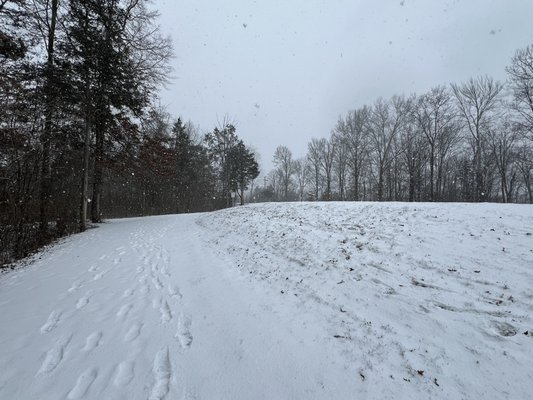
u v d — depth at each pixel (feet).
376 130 130.82
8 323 15.20
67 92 45.93
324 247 22.53
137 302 17.40
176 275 22.13
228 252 27.45
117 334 13.74
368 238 22.24
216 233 37.32
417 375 9.96
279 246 25.44
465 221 21.42
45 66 43.98
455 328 11.85
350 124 136.67
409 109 118.32
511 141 104.22
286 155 190.39
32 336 13.78
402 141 119.03
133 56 53.21
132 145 58.03
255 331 13.53
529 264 14.83
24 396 9.80
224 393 9.82
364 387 9.73
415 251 18.70
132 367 11.23
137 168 60.95
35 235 39.78
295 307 15.52
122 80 51.34
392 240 20.94
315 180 169.48
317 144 158.92
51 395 9.81
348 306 14.76
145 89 54.54
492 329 11.43
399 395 9.29
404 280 15.99
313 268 19.74
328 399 9.39
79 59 48.26
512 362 9.82
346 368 10.67
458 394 9.05
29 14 43.29
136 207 116.57
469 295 13.66
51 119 44.93
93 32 48.26
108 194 111.86
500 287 13.71
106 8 49.14
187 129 143.54
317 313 14.62
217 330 13.83
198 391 9.92
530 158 101.60
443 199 120.47
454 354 10.61
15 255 34.22
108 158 58.49
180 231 43.42
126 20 52.80
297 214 34.55
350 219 27.86
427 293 14.46
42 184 43.19
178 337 13.35
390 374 10.14
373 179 140.15
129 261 26.76
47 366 11.44
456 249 17.83
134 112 56.18
